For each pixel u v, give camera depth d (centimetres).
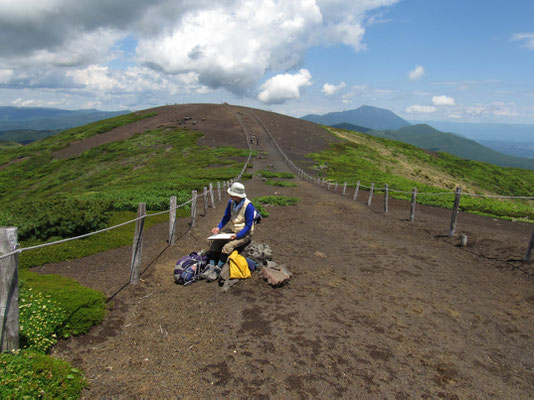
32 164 5088
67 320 431
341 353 430
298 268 753
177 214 1310
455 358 446
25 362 317
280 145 5716
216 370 376
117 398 321
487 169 7712
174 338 439
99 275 650
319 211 1577
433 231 1241
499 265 846
